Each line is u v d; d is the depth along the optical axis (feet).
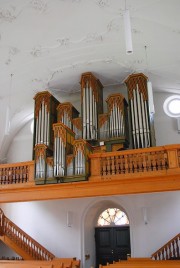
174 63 41.14
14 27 36.32
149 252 42.86
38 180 35.94
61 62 43.21
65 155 36.32
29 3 33.50
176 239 40.40
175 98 48.08
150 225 43.93
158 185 32.35
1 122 50.24
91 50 40.96
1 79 44.34
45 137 44.57
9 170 38.04
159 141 46.52
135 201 45.39
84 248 45.57
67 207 48.21
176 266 25.13
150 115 42.04
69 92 50.16
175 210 43.73
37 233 48.32
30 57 41.50
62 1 33.35
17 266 31.40
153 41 37.83
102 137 43.37
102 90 49.24
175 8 32.04
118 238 48.60
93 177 34.58
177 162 32.22
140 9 33.40
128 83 44.57
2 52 39.96
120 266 25.88
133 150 33.91
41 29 37.01
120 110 43.73
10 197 37.01
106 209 50.52
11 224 46.32
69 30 37.45
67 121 46.11
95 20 35.96
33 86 47.16
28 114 53.26
